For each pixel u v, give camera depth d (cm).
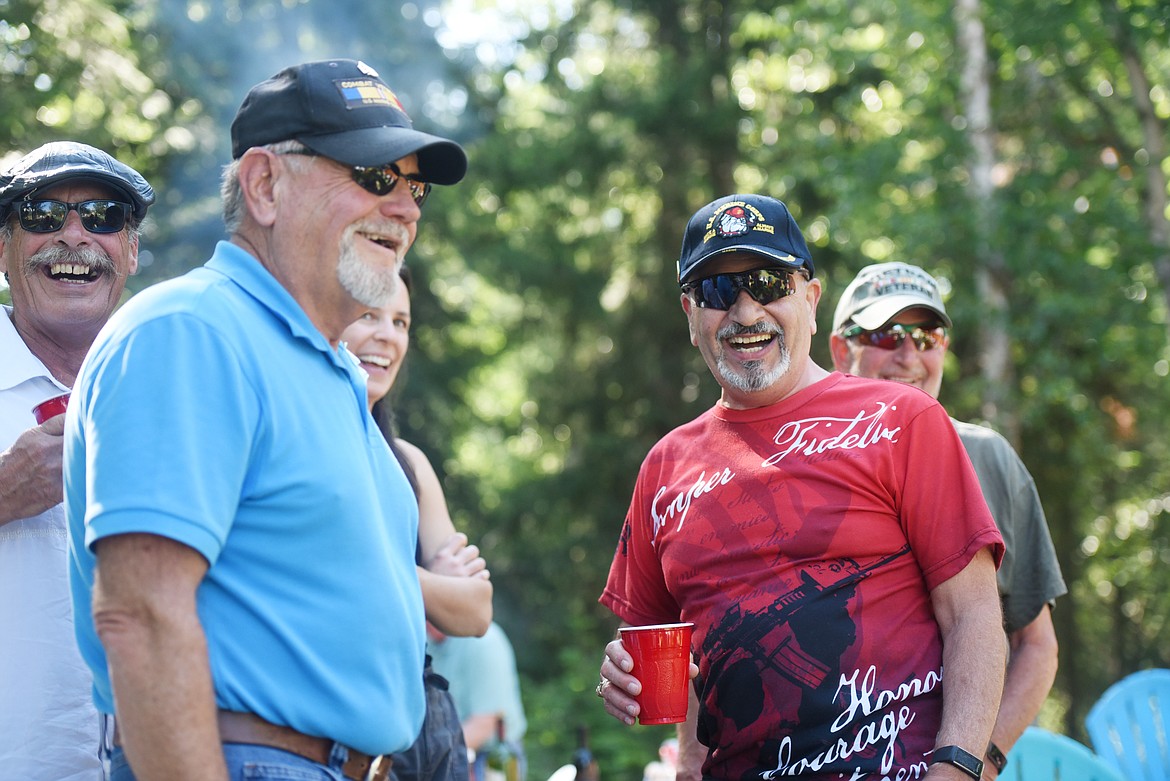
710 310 312
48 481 280
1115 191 1274
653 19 1805
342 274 235
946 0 1273
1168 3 1159
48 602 294
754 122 1702
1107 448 1480
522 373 1836
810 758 281
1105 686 1719
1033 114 1354
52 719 290
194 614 204
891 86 1452
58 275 321
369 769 232
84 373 221
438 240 1656
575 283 1697
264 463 218
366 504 229
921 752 280
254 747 216
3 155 958
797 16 1396
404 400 1558
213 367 214
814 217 1534
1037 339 1209
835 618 285
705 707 302
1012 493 364
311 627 220
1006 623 366
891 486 293
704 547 304
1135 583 1683
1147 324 1248
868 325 391
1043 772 453
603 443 1709
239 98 1450
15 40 991
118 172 329
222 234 1399
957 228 1217
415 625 242
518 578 1712
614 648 301
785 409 311
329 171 233
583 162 1664
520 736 522
